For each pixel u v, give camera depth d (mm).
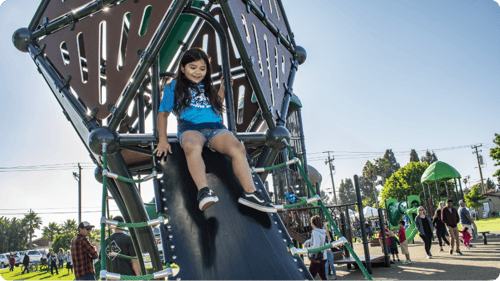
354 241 21531
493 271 7062
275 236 2537
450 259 9531
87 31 3434
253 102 4801
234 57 5090
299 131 16469
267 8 4238
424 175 19312
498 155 29750
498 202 62031
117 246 4961
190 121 2916
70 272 19766
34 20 3928
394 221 18344
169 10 2982
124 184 3176
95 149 2994
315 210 10703
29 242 90312
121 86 3086
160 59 5539
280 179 15695
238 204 2723
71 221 83938
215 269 2201
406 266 9234
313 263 6969
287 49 4727
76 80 3443
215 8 4988
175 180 2816
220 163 3027
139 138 3133
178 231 2432
